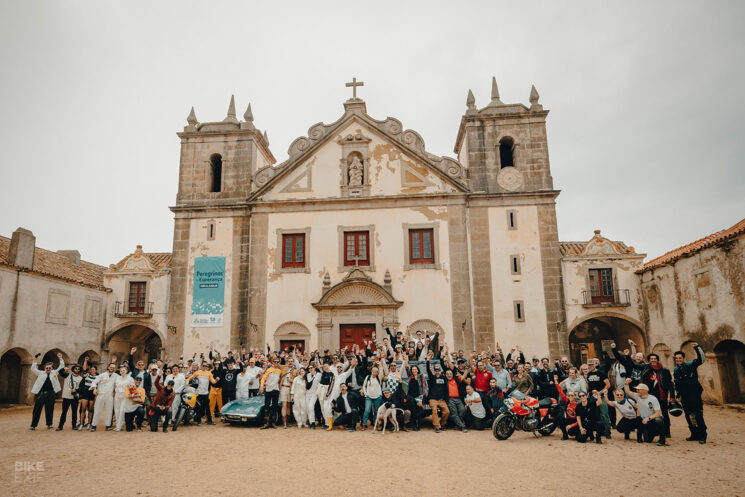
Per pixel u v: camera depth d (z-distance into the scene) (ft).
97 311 77.46
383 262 70.13
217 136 78.23
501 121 74.13
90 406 43.04
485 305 68.23
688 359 61.57
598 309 69.97
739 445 33.68
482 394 42.11
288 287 70.79
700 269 58.49
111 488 23.77
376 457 30.19
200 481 24.88
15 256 66.03
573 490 23.24
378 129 74.08
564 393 37.27
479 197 71.31
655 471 26.66
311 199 72.84
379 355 44.50
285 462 28.94
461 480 24.93
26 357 66.95
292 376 43.55
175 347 71.15
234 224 74.43
